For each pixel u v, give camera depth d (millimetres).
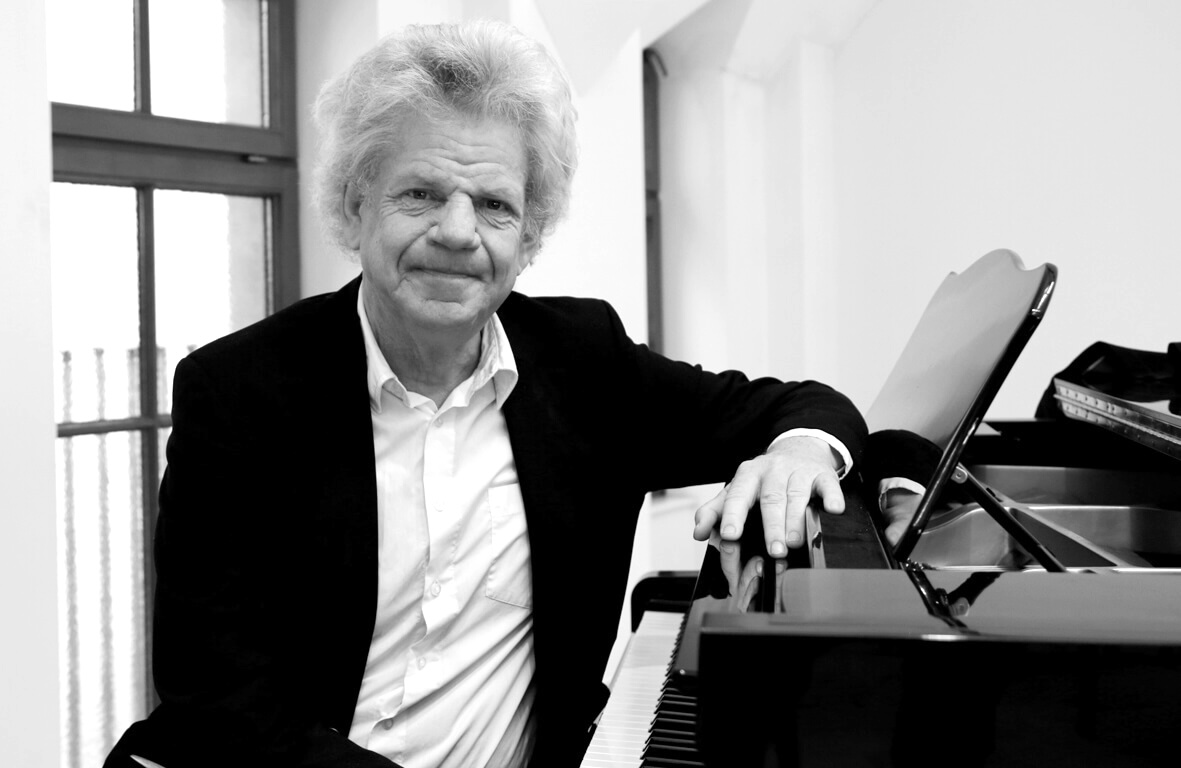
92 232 2383
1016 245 4180
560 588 1307
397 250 1140
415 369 1247
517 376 1303
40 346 1718
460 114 1130
